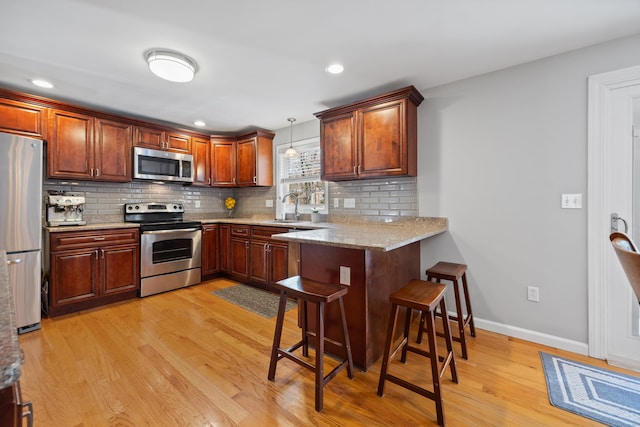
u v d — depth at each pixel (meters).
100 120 3.19
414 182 2.79
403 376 1.79
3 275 0.86
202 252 3.88
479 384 1.70
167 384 1.69
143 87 2.71
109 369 1.83
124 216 3.68
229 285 3.78
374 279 1.93
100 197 3.48
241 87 2.72
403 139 2.54
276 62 2.24
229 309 2.90
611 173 1.94
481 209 2.44
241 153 4.30
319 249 2.05
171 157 3.75
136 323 2.54
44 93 2.84
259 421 1.41
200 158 4.14
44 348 2.09
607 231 1.96
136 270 3.23
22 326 2.34
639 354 1.88
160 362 1.92
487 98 2.40
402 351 1.94
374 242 1.70
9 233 2.32
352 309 1.89
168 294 3.39
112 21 1.74
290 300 3.18
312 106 3.24
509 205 2.31
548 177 2.15
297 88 2.73
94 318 2.65
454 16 1.70
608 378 1.75
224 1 1.58
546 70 2.15
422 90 2.73
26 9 1.61
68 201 2.93
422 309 1.45
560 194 2.11
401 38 1.93
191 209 4.41
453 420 1.42
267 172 4.24
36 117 2.75
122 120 3.37
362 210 3.23
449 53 2.11
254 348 2.12
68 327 2.45
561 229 2.11
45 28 1.80
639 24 1.76
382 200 3.05
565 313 2.11
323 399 1.56
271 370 1.73
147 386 1.67
